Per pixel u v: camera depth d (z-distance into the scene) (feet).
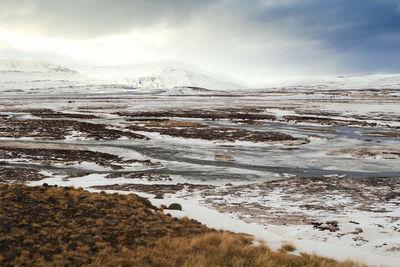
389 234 44.09
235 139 164.86
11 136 161.99
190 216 52.06
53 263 28.14
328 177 97.14
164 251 32.89
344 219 52.75
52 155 122.52
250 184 89.71
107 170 106.52
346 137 176.76
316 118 255.91
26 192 46.01
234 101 479.41
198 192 79.05
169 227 42.24
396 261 34.24
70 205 44.04
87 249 31.76
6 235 32.48
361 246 40.24
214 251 33.40
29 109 340.18
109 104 424.46
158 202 60.34
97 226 38.60
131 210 46.55
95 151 134.92
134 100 533.96
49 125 202.59
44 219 38.32
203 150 141.28
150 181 92.17
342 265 31.07
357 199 68.59
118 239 35.53
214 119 262.88
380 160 121.08
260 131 190.80
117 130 190.80
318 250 37.91
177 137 170.91
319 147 148.66
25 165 107.65
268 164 116.88
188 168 110.52
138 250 33.04
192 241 35.63
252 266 29.96
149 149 142.41
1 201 41.27
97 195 51.03
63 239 33.76
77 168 107.45
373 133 187.93
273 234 44.80
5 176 90.12
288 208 61.87
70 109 345.72
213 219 51.19
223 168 110.52
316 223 50.98
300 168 110.73
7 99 609.83
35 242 32.17
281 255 33.06
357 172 104.12
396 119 244.01
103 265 28.66
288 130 202.59
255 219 54.03
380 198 68.95
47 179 90.43
